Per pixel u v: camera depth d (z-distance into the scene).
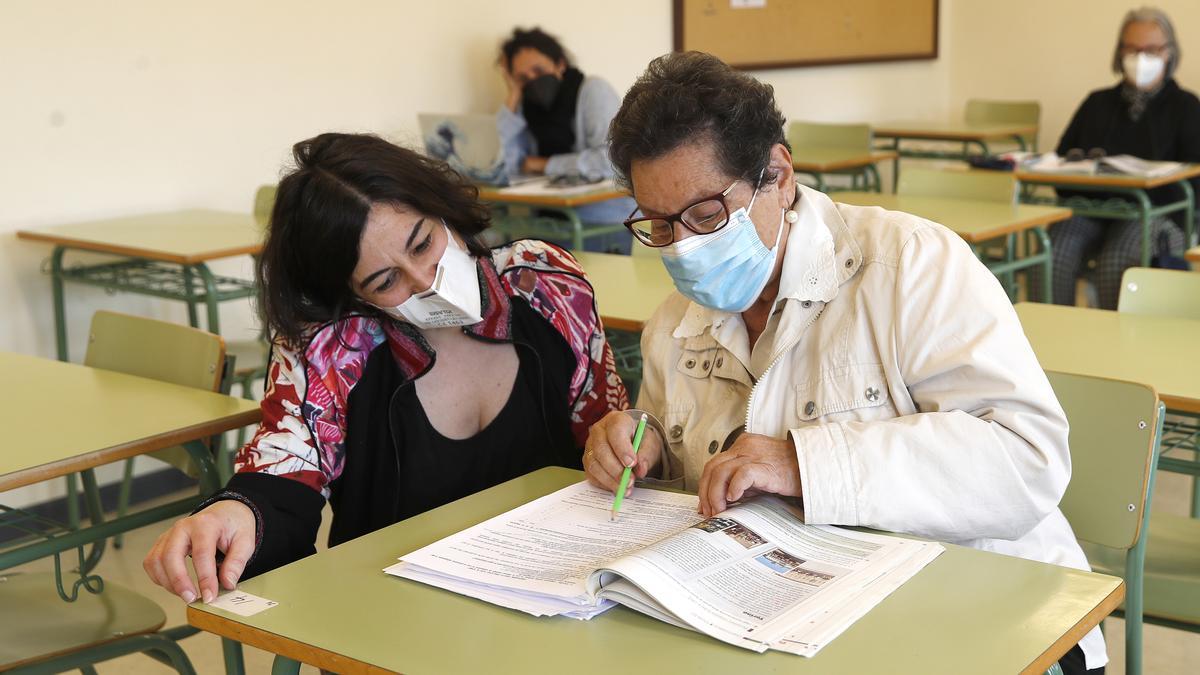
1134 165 4.34
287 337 1.46
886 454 1.19
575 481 1.43
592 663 0.95
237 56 3.89
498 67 4.64
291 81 4.05
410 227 1.37
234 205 3.96
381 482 1.51
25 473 1.55
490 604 1.08
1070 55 6.93
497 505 1.36
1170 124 4.84
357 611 1.08
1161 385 1.90
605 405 1.63
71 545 1.61
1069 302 4.50
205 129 3.84
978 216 3.45
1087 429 1.59
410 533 1.29
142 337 2.09
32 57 3.40
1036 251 4.52
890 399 1.30
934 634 0.96
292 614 1.09
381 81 4.33
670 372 1.51
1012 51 7.13
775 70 6.15
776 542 1.14
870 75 6.82
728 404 1.44
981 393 1.22
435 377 1.54
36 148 3.44
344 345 1.48
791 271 1.33
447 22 4.53
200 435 1.74
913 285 1.28
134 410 1.82
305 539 1.40
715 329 1.43
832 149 5.25
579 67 5.07
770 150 1.23
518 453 1.56
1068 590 1.04
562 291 1.62
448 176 1.47
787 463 1.21
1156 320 2.35
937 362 1.25
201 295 3.18
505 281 1.59
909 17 6.96
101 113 3.57
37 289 3.50
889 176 7.09
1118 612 1.66
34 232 3.38
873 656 0.92
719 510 1.20
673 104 1.19
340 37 4.18
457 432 1.55
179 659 1.74
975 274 1.28
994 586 1.05
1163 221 4.42
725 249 1.24
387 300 1.41
